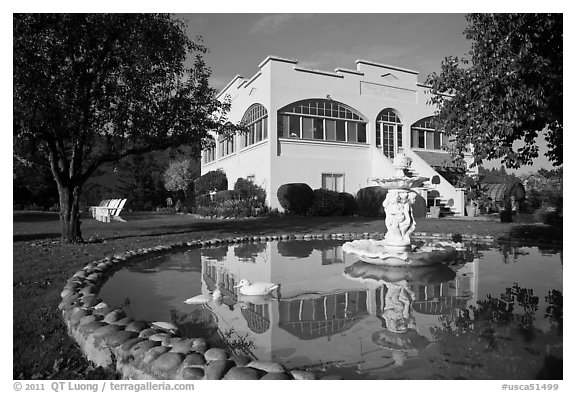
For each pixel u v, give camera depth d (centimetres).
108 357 272
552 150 634
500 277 521
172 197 3014
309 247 859
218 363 237
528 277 520
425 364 253
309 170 1925
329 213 1823
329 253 766
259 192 1886
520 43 533
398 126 2186
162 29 867
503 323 330
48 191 2316
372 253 602
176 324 333
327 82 1964
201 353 255
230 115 2398
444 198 1823
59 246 804
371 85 2086
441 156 2178
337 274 552
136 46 807
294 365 253
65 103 752
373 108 2084
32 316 359
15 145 815
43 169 1042
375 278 521
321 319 346
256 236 1007
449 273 550
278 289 460
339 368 248
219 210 1920
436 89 635
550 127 587
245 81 2178
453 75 598
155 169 3052
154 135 930
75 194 895
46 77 751
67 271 548
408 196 638
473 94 573
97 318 323
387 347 279
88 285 458
